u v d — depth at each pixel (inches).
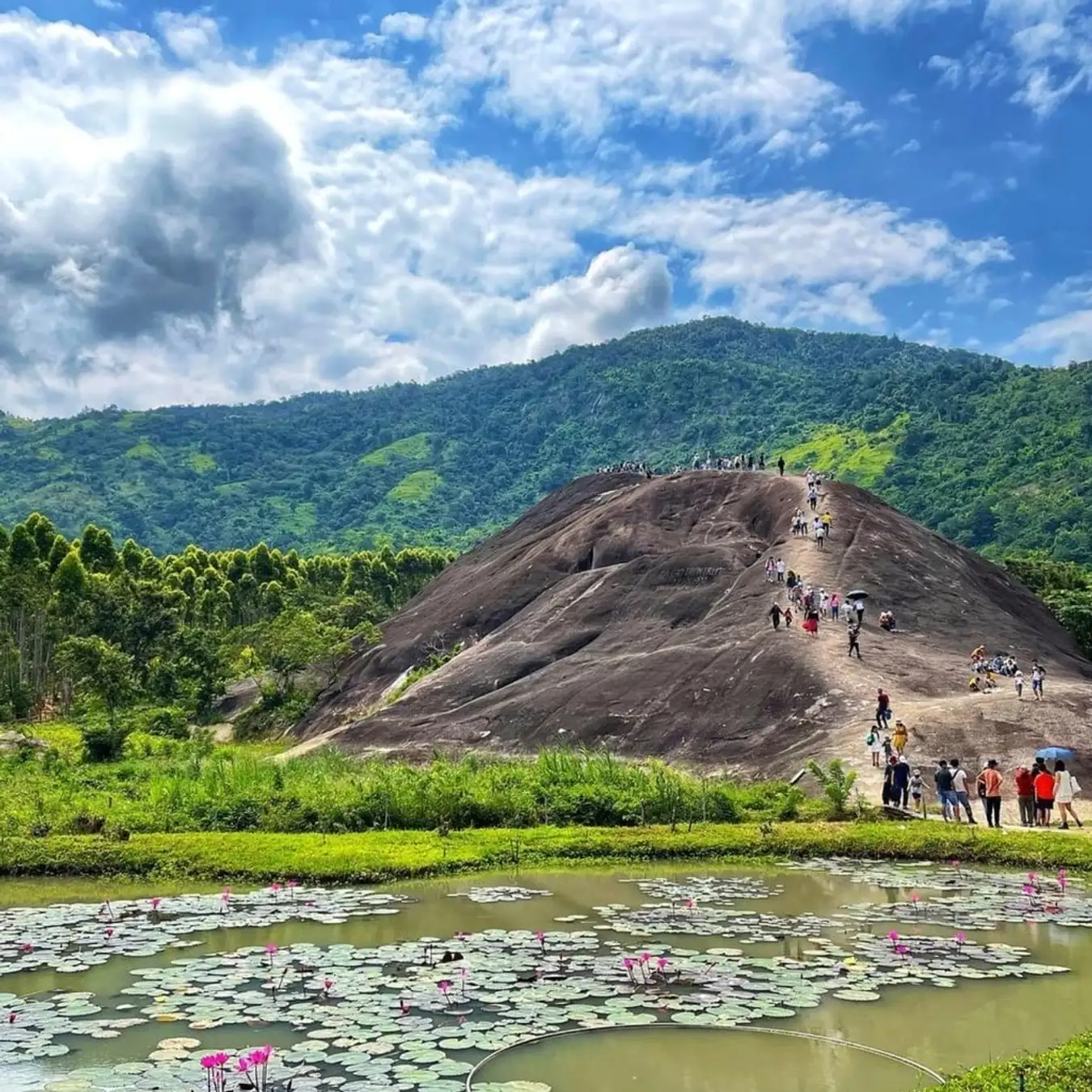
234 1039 474.3
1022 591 2442.2
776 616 1764.3
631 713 1681.8
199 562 4315.9
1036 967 585.0
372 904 766.5
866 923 695.1
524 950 617.0
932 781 1200.8
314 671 2763.3
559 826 1072.2
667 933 665.0
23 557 3181.6
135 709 2288.4
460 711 1920.5
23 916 726.5
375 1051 452.4
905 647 1738.4
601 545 2544.3
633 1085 431.2
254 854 916.6
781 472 2632.9
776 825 1041.5
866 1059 459.8
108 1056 454.3
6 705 2765.7
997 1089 389.4
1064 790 1035.3
